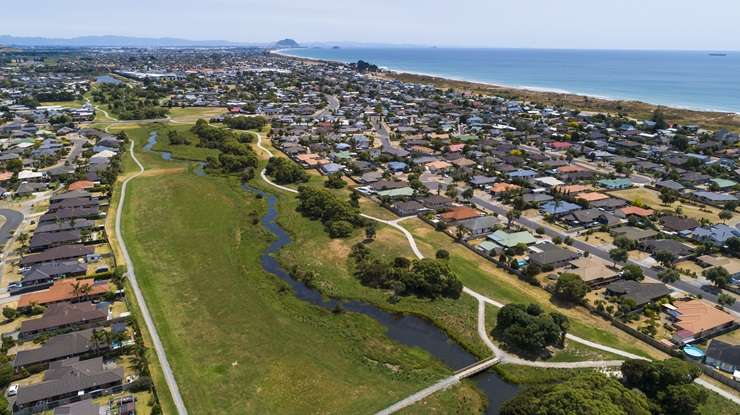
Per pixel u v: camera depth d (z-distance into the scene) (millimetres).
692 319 82500
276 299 94312
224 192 156500
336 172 176375
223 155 187000
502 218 134625
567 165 183375
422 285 94688
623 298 89875
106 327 81125
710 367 73125
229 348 77500
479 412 65062
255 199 151625
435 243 118562
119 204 141125
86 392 65188
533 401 58594
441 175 177500
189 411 63469
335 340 81500
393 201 146375
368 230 118000
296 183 168875
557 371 73062
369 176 168625
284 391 68000
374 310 91688
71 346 72938
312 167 187500
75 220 122938
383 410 64625
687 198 151250
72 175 161250
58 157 186000
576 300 91938
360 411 64312
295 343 79750
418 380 71438
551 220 133125
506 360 76125
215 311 88500
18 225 123500
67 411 60500
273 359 75125
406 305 92500
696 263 108625
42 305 86125
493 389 70312
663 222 128250
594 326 84688
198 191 154250
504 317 82250
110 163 176875
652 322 84375
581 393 55781
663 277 97438
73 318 80500
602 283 98312
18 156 182000
